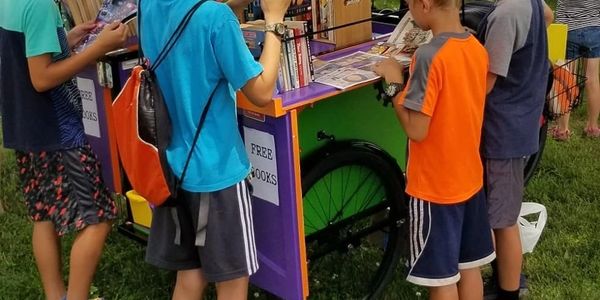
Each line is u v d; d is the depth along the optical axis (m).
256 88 2.11
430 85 2.29
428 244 2.50
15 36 2.54
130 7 2.76
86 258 2.80
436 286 2.53
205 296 3.14
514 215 2.75
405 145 3.10
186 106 2.14
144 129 2.14
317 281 3.23
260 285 2.72
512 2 2.48
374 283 3.06
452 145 2.38
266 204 2.54
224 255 2.27
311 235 2.79
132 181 2.25
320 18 2.93
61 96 2.65
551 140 4.66
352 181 2.85
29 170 2.75
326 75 2.56
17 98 2.63
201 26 2.06
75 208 2.73
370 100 2.86
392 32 3.02
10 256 3.58
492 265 3.04
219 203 2.22
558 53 3.47
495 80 2.52
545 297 3.07
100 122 3.09
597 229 3.58
